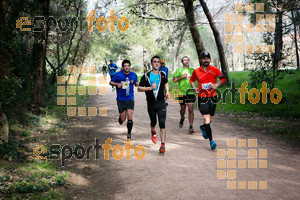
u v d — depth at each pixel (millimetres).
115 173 4875
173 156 5688
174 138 7211
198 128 8445
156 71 6051
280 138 7074
